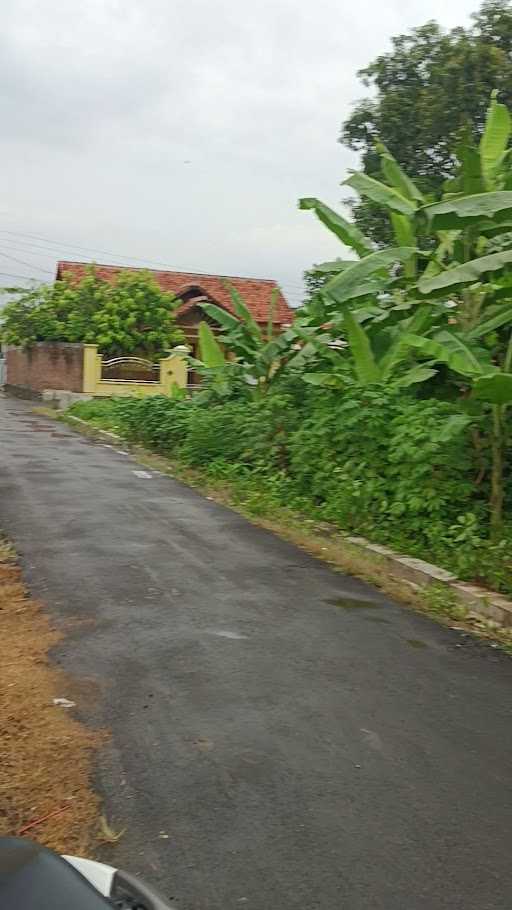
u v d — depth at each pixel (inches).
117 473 555.5
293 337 528.4
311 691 205.2
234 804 152.8
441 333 364.2
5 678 202.7
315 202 435.5
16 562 313.1
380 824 148.5
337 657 229.1
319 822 148.3
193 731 180.9
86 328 1204.5
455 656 234.5
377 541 361.4
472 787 162.4
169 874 132.4
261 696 200.7
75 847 137.8
